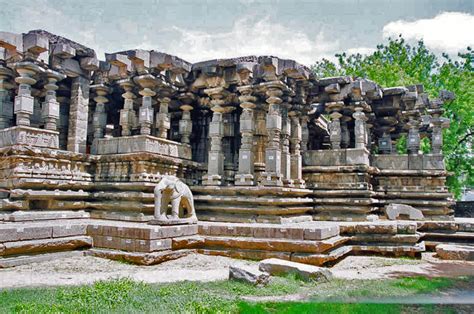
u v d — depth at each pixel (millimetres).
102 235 10594
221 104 14484
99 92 14648
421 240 13523
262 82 13492
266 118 14500
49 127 12602
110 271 8969
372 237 11758
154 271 9039
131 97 14219
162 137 14219
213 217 12992
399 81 26672
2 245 9008
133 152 12938
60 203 12438
